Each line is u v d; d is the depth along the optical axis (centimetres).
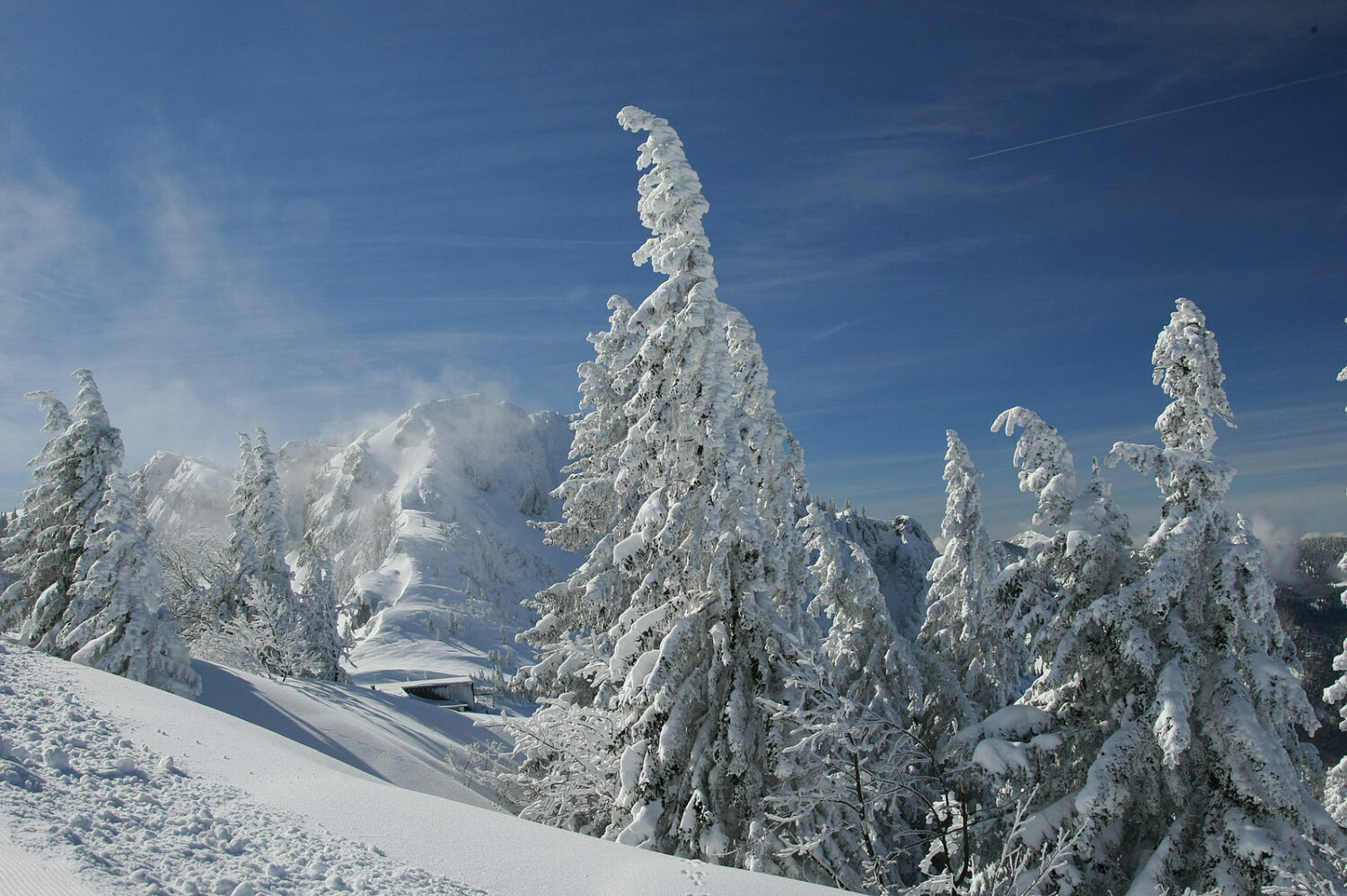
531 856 766
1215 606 1230
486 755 2047
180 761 901
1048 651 1320
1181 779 1141
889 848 1420
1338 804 1717
